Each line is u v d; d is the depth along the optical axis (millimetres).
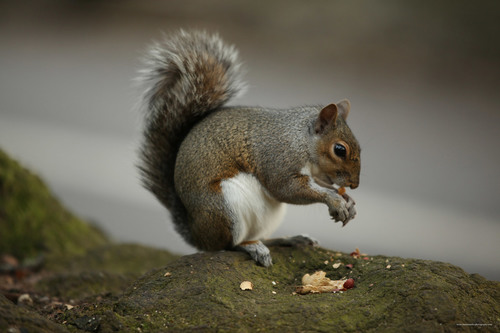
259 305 6383
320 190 8070
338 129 8320
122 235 15211
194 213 8102
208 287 6746
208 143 8141
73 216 12789
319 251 7898
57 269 10586
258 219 8234
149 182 9000
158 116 8852
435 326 5797
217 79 8766
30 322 5555
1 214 11391
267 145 8211
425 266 6875
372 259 7492
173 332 5898
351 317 6031
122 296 7004
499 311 6195
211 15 32281
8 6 38219
